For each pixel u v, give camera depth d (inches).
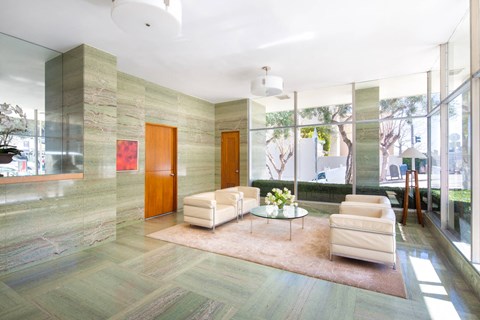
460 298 89.0
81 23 116.6
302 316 79.7
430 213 181.2
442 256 126.4
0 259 107.7
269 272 109.8
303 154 244.4
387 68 177.5
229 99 269.0
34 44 137.3
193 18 113.6
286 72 185.0
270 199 168.4
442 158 150.8
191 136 252.2
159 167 220.2
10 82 131.6
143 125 200.1
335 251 117.9
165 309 83.0
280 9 107.3
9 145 129.6
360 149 216.2
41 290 95.3
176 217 212.5
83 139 136.9
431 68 177.3
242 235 160.4
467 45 113.4
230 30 124.4
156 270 111.8
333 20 116.0
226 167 278.1
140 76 193.3
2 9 104.4
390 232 107.7
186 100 246.2
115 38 131.7
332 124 227.1
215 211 169.5
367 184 213.9
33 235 118.0
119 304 86.0
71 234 132.0
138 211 194.5
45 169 141.4
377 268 112.4
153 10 85.0
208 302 87.2
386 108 205.6
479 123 100.3
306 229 173.0
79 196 135.8
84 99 136.8
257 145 266.2
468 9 107.9
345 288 96.3
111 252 133.2
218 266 115.8
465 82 110.7
